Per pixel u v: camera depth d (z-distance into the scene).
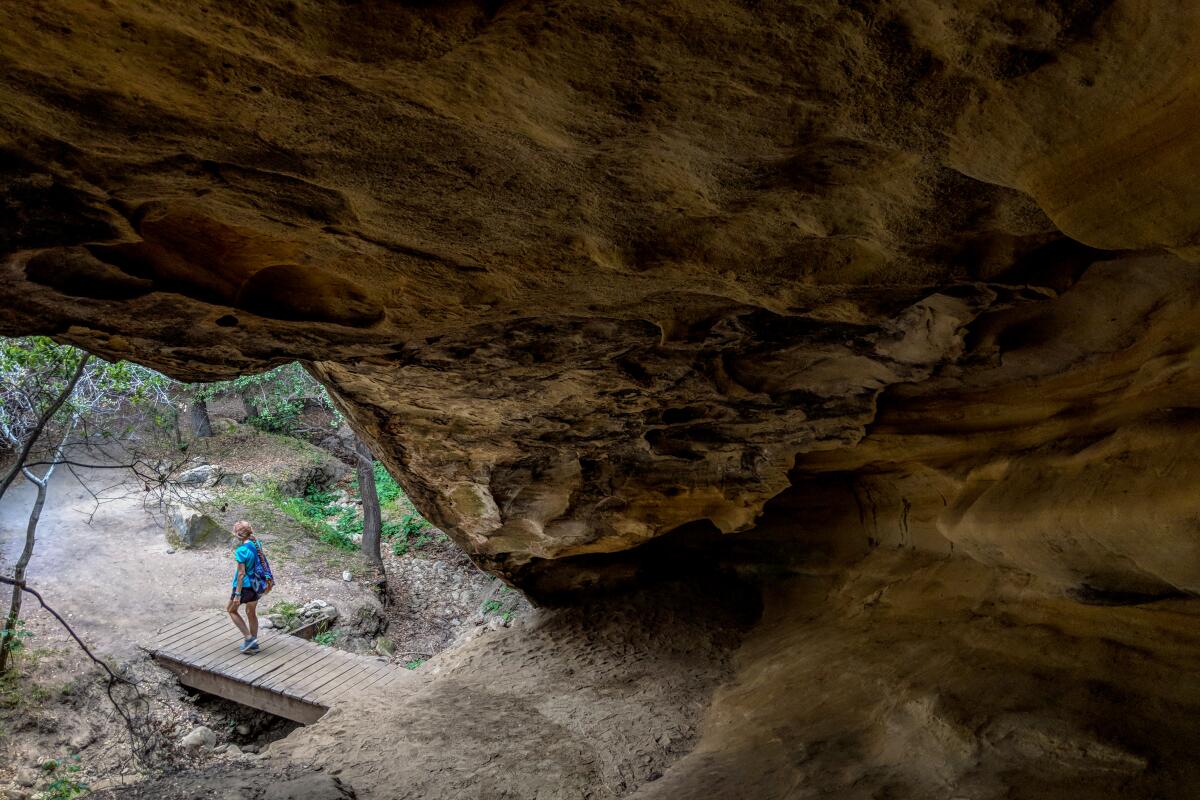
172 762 9.09
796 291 3.46
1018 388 5.20
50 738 8.91
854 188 2.56
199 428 19.39
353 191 2.75
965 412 5.72
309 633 12.66
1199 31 1.61
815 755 5.12
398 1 1.72
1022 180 2.15
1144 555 3.68
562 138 2.33
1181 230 2.03
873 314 3.70
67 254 3.39
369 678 10.62
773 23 1.83
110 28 1.91
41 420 9.77
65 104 2.23
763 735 5.91
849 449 6.86
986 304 3.87
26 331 3.89
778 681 6.89
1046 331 4.51
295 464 19.17
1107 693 4.12
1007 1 1.67
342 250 3.41
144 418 17.36
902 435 6.18
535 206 2.86
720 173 2.49
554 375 5.65
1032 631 5.00
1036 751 3.99
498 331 4.82
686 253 3.10
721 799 5.09
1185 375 3.95
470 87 2.11
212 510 15.51
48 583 12.05
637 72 2.01
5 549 12.84
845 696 5.87
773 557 9.58
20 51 2.00
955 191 2.52
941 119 2.06
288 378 20.03
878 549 8.18
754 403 6.09
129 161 2.57
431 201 2.83
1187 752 3.55
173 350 4.41
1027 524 4.42
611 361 5.40
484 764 6.79
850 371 5.50
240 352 4.55
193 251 3.57
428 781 6.62
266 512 16.36
